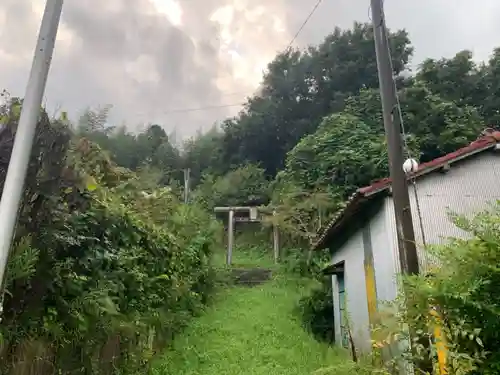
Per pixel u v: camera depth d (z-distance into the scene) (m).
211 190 24.78
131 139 28.14
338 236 9.65
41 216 3.29
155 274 6.37
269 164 26.88
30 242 3.11
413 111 17.80
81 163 4.69
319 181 16.14
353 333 7.96
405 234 4.20
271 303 11.99
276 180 20.88
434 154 16.67
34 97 2.65
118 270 4.73
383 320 3.68
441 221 6.74
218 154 28.84
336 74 24.17
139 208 6.96
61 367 3.71
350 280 8.60
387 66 4.84
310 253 13.70
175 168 29.20
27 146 2.53
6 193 2.38
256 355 7.75
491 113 19.92
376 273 7.05
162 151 29.09
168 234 7.45
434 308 2.94
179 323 8.56
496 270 2.70
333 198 15.21
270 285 14.33
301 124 24.94
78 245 3.84
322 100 24.86
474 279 2.75
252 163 26.73
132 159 26.69
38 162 3.22
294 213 15.70
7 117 3.21
